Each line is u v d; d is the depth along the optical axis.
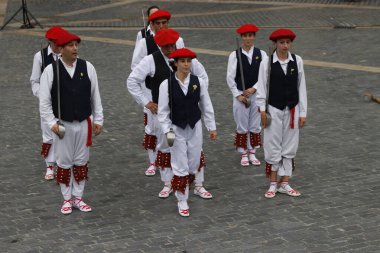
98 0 24.53
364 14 20.45
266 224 7.04
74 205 7.62
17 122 10.93
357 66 14.06
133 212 7.49
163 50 7.66
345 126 10.29
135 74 7.74
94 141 9.94
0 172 8.77
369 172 8.41
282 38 7.36
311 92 12.23
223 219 7.22
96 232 6.98
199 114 7.31
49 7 23.31
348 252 6.34
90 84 7.27
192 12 21.83
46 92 7.11
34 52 16.47
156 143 8.48
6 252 6.55
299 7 22.08
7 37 18.45
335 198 7.65
